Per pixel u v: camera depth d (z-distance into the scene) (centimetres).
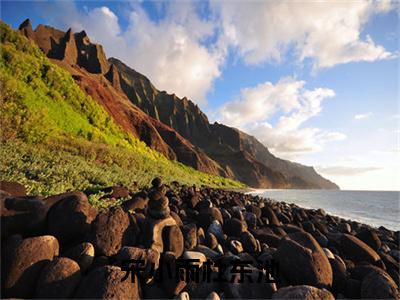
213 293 269
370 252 466
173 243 346
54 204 322
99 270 239
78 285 234
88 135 2447
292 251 324
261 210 838
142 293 263
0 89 1463
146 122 6169
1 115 1198
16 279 223
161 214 395
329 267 323
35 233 294
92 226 306
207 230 501
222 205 1044
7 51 2222
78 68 8531
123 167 1711
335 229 958
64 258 243
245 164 18412
